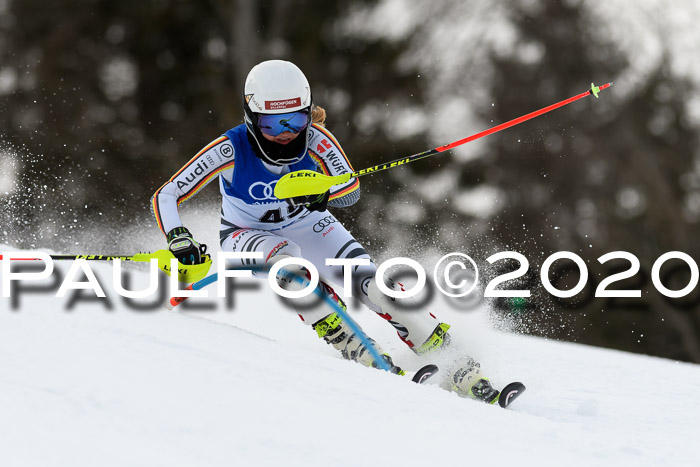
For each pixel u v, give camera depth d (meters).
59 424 8.20
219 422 8.83
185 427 8.58
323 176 13.77
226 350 11.39
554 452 10.16
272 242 14.12
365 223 59.81
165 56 65.81
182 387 9.56
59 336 10.76
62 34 63.59
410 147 61.88
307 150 14.42
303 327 18.62
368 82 64.19
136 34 65.06
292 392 10.14
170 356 10.55
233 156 13.95
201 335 12.00
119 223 57.12
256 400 9.58
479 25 65.62
